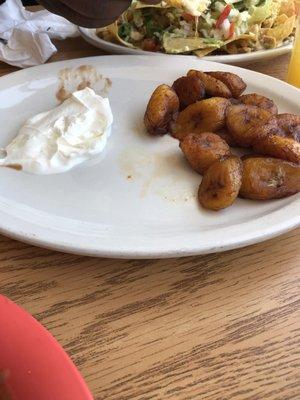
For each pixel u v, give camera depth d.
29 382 0.17
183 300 0.25
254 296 0.26
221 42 0.47
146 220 0.30
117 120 0.39
